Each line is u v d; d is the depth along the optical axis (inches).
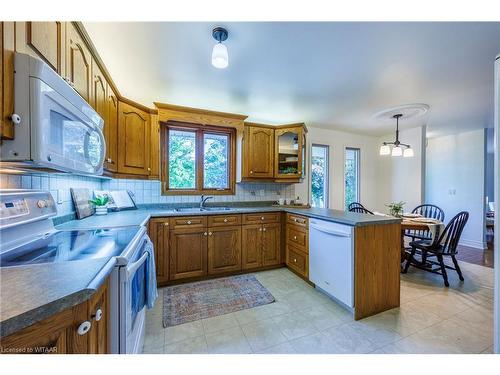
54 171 47.1
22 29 32.9
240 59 74.3
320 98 108.1
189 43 65.5
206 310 78.5
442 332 66.7
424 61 75.6
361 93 102.4
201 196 124.3
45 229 53.4
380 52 70.4
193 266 101.5
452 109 122.2
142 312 59.3
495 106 44.6
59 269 31.1
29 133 31.8
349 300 74.2
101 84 67.6
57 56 42.4
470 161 170.4
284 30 59.8
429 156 194.5
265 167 132.3
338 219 79.5
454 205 178.4
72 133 43.8
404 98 107.5
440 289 95.7
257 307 80.6
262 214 115.5
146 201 115.4
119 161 85.7
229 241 108.4
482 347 60.1
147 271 57.2
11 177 47.1
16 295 23.3
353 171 185.2
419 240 123.3
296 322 71.7
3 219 39.8
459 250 159.3
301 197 157.2
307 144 159.9
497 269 44.9
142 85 94.3
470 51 69.6
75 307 26.3
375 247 76.6
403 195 168.9
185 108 107.2
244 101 112.8
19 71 31.4
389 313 77.1
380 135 184.1
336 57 73.2
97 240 48.5
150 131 104.1
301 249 103.3
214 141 131.0
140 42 64.8
